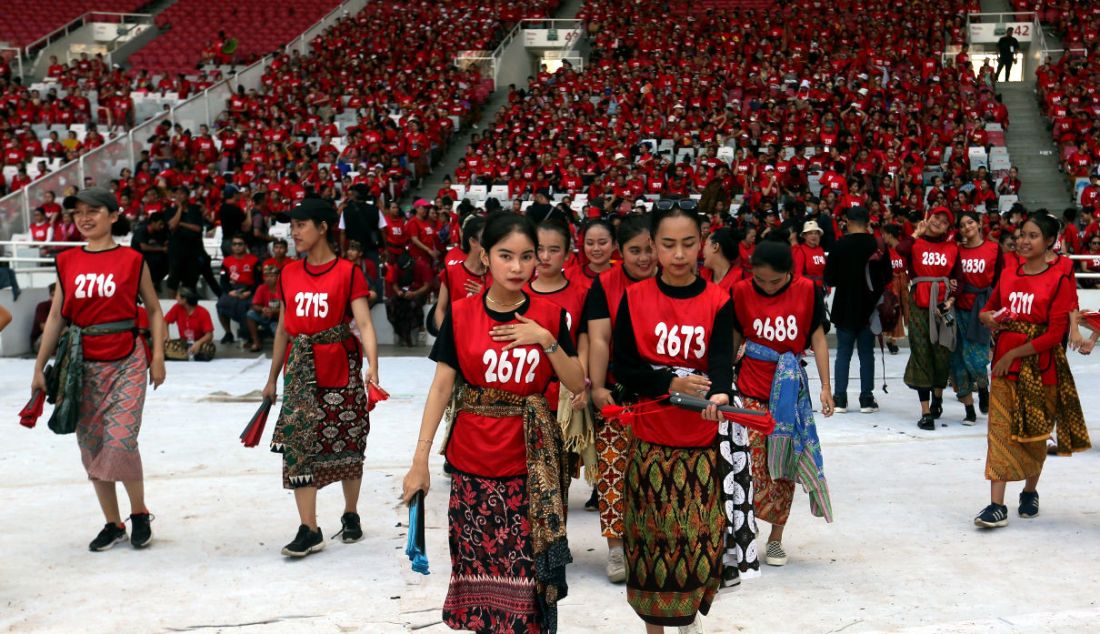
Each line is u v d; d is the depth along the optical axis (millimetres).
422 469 3502
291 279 5254
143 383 5301
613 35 30281
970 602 4504
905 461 7043
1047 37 30141
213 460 7051
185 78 28125
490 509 3562
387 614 4418
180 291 11867
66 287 5184
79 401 5156
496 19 32000
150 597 4641
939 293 7855
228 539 5457
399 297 13008
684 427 3725
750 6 32969
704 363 3750
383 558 5152
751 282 4926
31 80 30719
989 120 24562
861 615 4359
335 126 23641
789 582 4777
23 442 7539
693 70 27000
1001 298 5641
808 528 5613
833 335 13859
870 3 31312
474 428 3578
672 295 3754
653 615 3750
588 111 24312
